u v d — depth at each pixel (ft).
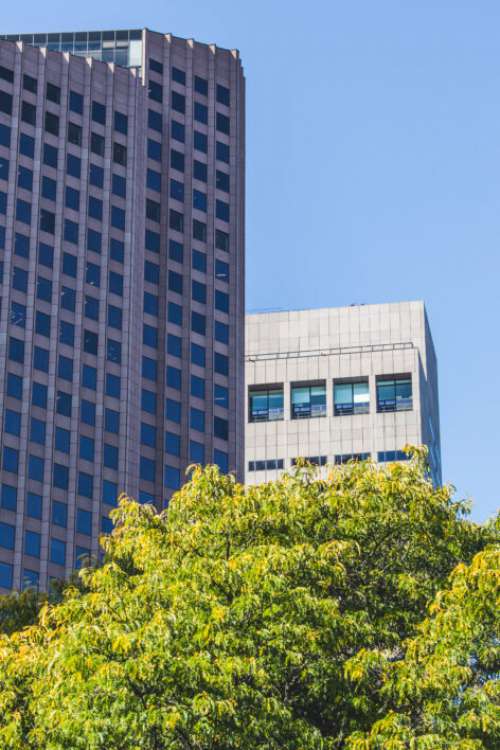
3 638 224.94
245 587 203.82
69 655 193.67
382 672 197.47
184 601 200.85
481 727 189.26
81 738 190.70
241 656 195.62
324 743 192.03
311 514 222.28
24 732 206.28
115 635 194.59
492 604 196.54
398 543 222.07
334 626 201.36
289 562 205.57
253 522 220.23
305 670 197.88
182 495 229.86
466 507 228.02
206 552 218.59
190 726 188.24
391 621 213.46
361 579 217.77
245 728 189.26
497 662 200.95
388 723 188.44
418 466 233.35
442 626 197.67
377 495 222.48
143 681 191.31
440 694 193.57
